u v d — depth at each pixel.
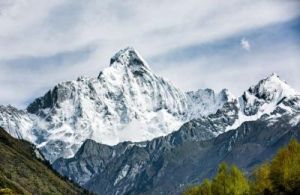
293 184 179.62
